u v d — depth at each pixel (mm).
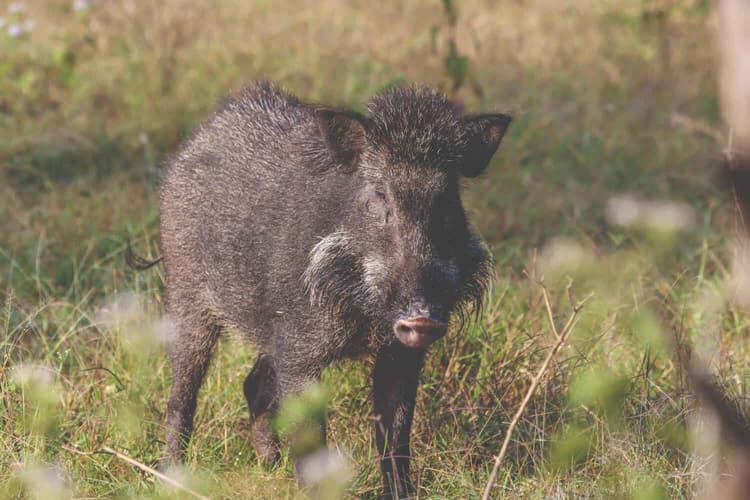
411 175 15438
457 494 16125
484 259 16703
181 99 35406
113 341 20188
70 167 30812
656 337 12492
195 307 18859
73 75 35812
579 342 19422
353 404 18656
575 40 43719
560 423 17109
